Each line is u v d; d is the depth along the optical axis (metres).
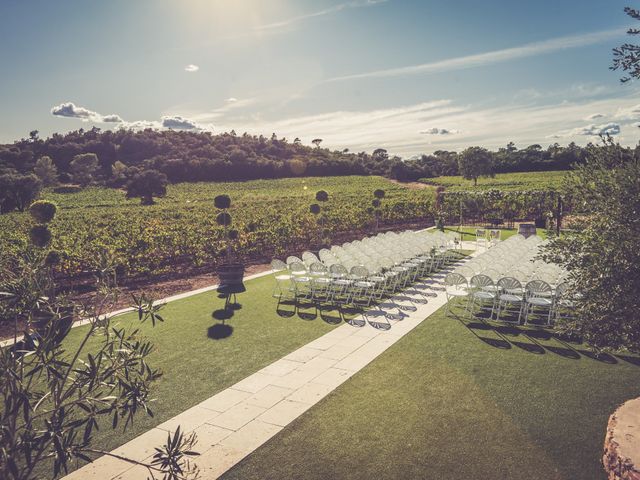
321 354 7.94
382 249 14.31
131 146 104.88
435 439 5.22
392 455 4.94
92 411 3.28
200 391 6.61
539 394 6.25
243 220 23.97
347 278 11.72
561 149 82.31
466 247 20.61
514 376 6.85
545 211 27.50
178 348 8.31
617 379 6.67
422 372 7.08
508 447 5.02
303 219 22.83
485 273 10.53
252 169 87.38
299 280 11.52
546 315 9.98
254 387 6.70
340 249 14.73
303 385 6.73
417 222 31.30
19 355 3.02
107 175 91.94
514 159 81.88
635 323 4.11
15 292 3.28
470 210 30.28
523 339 8.48
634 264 3.98
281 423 5.67
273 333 9.10
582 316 4.48
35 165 86.62
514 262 11.98
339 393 6.44
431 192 44.12
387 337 8.76
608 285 4.16
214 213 31.20
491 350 7.96
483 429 5.40
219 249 16.86
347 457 4.92
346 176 87.38
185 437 5.38
